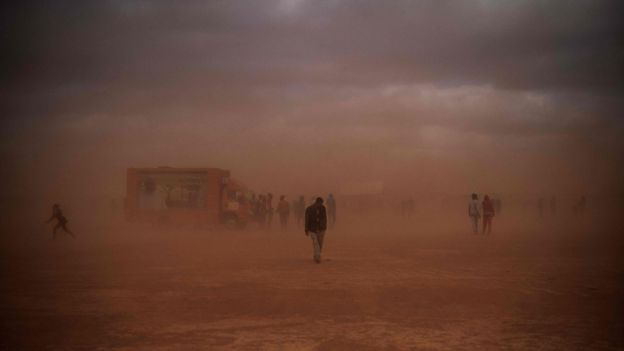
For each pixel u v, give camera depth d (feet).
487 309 36.45
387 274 52.95
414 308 36.83
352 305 37.91
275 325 32.19
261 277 51.08
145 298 40.73
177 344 28.19
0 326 32.07
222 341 28.73
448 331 30.55
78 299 40.52
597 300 39.50
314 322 32.89
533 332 30.27
